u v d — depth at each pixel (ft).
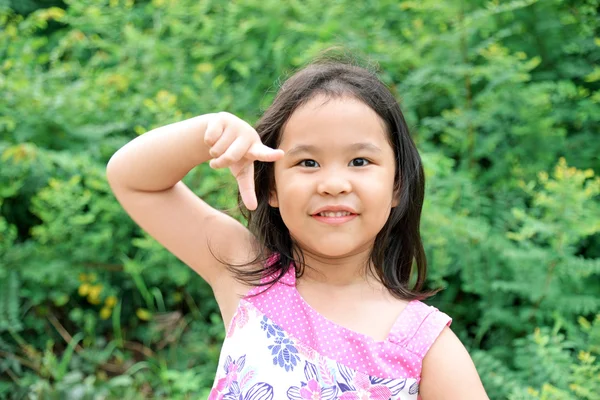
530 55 10.55
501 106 9.73
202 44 11.83
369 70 4.98
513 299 9.46
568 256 8.51
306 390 4.47
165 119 10.12
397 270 5.14
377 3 11.54
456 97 10.11
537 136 9.89
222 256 5.03
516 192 9.84
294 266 4.89
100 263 10.68
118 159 4.98
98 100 11.16
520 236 8.45
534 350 8.23
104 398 9.28
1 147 10.41
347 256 4.80
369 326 4.66
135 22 13.25
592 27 10.11
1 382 10.01
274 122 4.70
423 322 4.63
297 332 4.64
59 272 10.33
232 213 6.22
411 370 4.52
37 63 12.55
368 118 4.53
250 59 11.37
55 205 10.44
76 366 10.20
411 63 10.59
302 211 4.45
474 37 10.77
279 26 11.30
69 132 10.93
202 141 4.70
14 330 10.13
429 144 10.07
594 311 8.67
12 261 10.30
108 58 12.28
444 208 8.93
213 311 10.79
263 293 4.80
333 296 4.78
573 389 7.38
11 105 10.91
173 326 10.58
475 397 4.51
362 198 4.44
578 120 10.12
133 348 10.73
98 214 10.90
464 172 9.55
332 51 7.64
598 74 9.48
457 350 4.60
